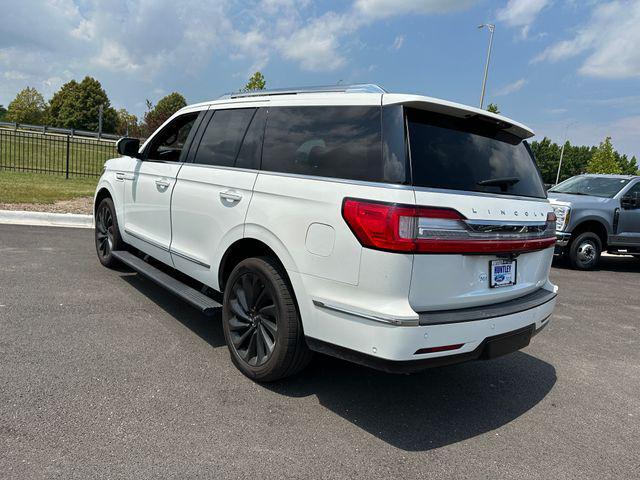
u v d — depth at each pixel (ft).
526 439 10.00
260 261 10.91
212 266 12.59
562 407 11.60
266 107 12.09
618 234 32.01
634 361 15.19
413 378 12.51
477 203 9.52
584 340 16.96
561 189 35.83
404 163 8.96
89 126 260.01
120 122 281.74
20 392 9.88
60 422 8.99
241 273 11.44
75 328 13.44
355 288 9.00
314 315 9.71
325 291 9.49
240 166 12.09
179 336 13.56
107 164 19.36
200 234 13.03
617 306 22.45
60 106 278.46
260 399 10.56
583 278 29.27
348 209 9.07
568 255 32.37
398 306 8.63
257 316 11.16
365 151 9.48
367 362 8.99
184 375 11.30
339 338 9.28
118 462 8.02
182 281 15.44
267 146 11.58
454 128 10.29
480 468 8.82
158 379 11.00
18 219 29.27
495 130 11.24
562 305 21.85
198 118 14.39
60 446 8.29
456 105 9.87
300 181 10.25
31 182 43.52
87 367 11.24
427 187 9.04
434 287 9.00
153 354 12.28
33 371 10.80
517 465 9.02
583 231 32.32
